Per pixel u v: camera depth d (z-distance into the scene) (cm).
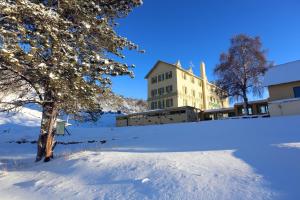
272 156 758
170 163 746
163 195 514
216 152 928
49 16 837
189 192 513
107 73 1055
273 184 514
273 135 1376
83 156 997
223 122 2270
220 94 3941
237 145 1098
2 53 744
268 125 1806
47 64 909
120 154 996
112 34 1130
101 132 2677
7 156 1658
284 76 3005
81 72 938
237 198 465
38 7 816
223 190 507
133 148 1312
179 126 2409
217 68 3888
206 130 1953
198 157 835
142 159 841
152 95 5169
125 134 2377
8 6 762
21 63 873
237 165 688
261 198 454
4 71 1024
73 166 851
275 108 2725
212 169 659
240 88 3681
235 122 2170
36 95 1158
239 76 3706
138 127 2759
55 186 668
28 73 961
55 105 1115
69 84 951
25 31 829
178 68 4897
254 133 1544
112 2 1274
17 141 2292
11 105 1121
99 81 1072
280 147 884
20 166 1102
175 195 507
